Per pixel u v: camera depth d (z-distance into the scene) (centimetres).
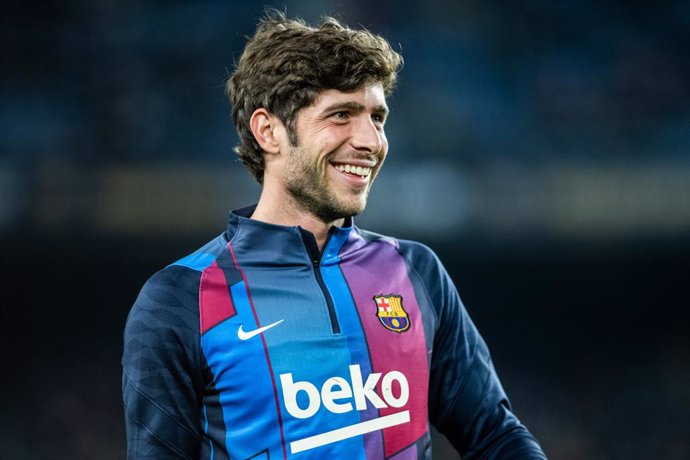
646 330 4416
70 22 4162
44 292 3906
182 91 4006
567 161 3450
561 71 4175
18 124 3838
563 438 4097
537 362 4438
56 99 3953
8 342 4047
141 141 3772
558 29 4375
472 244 3481
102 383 4041
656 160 3403
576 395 4328
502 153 3750
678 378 4228
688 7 4422
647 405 4209
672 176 3334
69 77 4028
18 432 3947
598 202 3338
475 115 3931
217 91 4000
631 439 4069
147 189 3272
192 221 3262
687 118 3991
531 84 4112
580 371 4394
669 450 3997
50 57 4069
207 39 4175
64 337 4084
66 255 3428
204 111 3947
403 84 4041
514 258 3750
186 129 3856
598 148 3756
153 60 4106
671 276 4150
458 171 3319
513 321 4450
